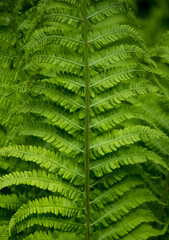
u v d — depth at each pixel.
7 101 1.01
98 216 0.95
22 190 1.00
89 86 0.95
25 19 1.00
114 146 0.95
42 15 0.92
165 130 1.04
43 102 0.95
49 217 0.93
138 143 1.05
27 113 1.01
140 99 1.06
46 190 1.01
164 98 1.05
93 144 0.95
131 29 0.94
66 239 0.93
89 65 0.95
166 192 1.03
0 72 1.02
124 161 0.95
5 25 1.00
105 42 0.95
